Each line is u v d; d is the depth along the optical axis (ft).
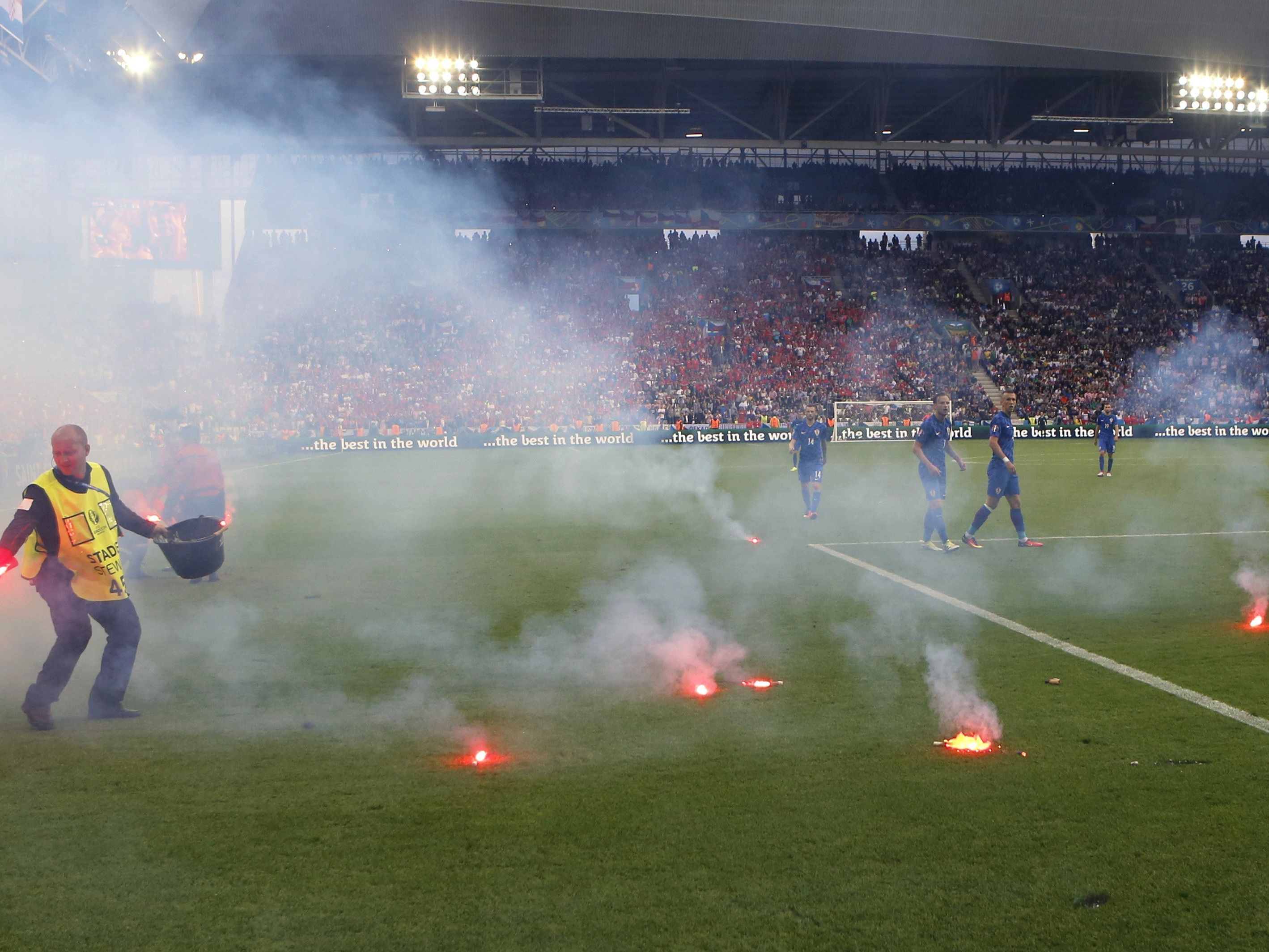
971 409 138.72
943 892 11.85
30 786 15.42
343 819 14.06
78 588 18.37
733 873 12.34
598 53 109.09
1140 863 12.49
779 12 91.66
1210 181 172.96
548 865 12.62
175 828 13.83
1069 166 174.40
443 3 101.04
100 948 10.89
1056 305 161.99
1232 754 16.08
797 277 167.63
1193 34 91.35
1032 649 23.24
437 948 10.81
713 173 169.99
